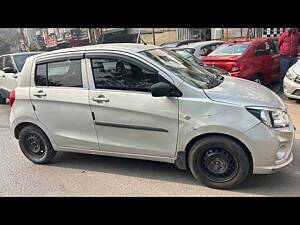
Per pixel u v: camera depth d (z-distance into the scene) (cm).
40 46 3594
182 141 308
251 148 282
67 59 359
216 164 304
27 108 390
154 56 334
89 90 345
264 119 281
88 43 2656
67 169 389
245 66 645
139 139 330
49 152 400
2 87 768
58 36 3117
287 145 294
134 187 327
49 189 337
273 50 739
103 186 335
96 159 414
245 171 292
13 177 376
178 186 322
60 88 365
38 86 382
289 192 295
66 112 363
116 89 332
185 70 337
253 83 370
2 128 610
